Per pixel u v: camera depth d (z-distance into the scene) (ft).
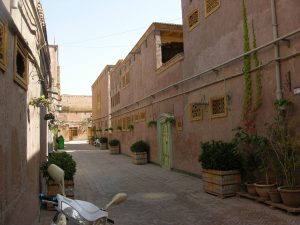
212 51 38.47
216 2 37.58
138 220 23.86
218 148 31.40
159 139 57.82
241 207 26.08
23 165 18.71
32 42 23.34
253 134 29.12
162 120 55.98
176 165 50.14
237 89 33.50
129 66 81.82
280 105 26.37
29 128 21.40
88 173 51.39
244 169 30.50
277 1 27.71
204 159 32.40
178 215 24.89
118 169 55.98
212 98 38.37
